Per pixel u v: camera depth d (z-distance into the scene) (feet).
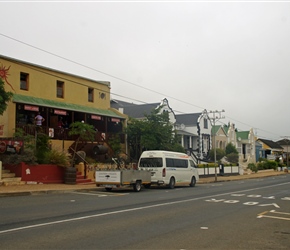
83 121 93.35
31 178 73.51
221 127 205.36
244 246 27.40
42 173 75.77
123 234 30.73
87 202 52.54
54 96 95.25
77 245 26.55
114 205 49.65
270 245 27.84
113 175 70.69
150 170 83.25
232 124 222.89
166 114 116.88
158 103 155.53
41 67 91.97
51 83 94.63
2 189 62.23
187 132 176.04
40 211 42.45
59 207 46.32
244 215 42.32
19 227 32.65
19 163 72.23
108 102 114.42
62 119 99.91
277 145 335.06
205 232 32.17
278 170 225.76
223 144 206.90
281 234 31.91
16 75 85.71
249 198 61.93
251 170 190.19
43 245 26.32
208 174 145.79
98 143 100.58
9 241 27.32
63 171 80.07
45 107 87.20
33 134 82.48
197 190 80.07
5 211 42.16
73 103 100.58
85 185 78.02
